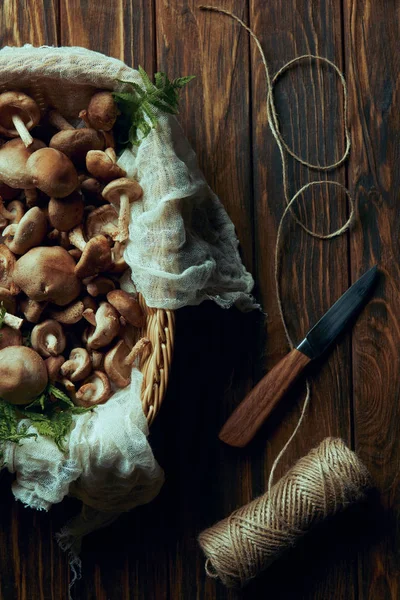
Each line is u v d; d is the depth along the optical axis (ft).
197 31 3.33
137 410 3.01
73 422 3.04
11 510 3.31
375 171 3.34
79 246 3.07
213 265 3.13
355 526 3.32
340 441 3.17
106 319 3.04
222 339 3.33
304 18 3.34
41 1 3.32
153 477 3.09
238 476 3.32
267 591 3.30
